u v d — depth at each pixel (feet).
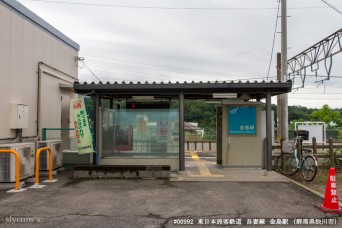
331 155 39.32
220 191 25.39
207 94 36.47
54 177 31.40
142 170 30.55
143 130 35.40
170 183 28.43
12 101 31.24
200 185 27.66
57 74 42.06
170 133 35.19
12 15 31.22
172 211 19.85
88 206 20.90
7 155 26.86
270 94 32.76
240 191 25.43
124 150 35.35
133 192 24.89
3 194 24.18
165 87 31.65
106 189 25.91
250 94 37.63
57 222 17.67
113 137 35.45
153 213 19.43
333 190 20.16
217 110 40.42
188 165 39.42
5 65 30.07
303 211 19.97
